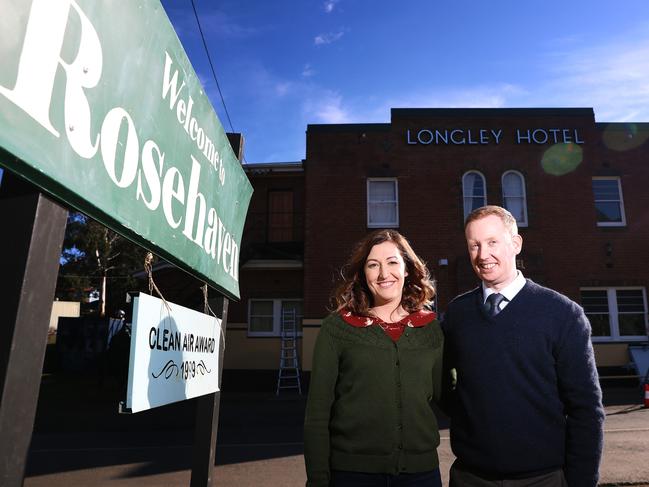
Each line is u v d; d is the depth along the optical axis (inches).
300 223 682.2
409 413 80.7
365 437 78.5
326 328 86.3
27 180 37.3
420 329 88.3
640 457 237.3
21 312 35.9
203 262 85.2
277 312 625.9
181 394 75.0
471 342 85.2
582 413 78.5
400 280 90.4
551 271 581.0
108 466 242.2
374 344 82.8
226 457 257.6
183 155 73.8
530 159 609.3
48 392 550.6
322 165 610.5
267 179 695.7
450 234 591.2
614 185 611.8
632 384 547.8
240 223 119.6
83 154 44.6
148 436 317.4
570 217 593.9
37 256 38.0
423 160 611.2
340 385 82.9
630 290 587.8
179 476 223.5
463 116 619.5
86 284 1242.0
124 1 52.6
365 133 618.2
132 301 61.2
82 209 45.7
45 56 39.2
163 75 64.6
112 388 586.6
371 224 600.7
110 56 50.0
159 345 67.0
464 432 84.7
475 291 93.2
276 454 263.3
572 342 80.8
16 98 35.6
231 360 603.8
